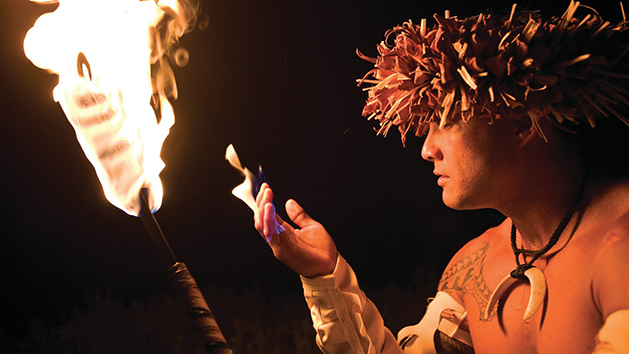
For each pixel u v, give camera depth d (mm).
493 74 1058
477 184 1119
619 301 958
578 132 1127
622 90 1062
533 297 1106
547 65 1053
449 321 1377
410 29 1154
